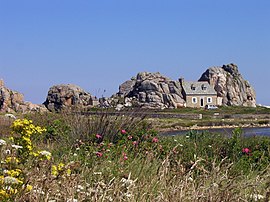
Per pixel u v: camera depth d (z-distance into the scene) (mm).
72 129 11625
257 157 9883
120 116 12039
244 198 5445
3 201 4215
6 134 10820
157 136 12039
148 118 13320
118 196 5176
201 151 10383
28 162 5078
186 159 9500
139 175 7000
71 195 4891
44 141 11344
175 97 107750
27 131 5047
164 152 9914
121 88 110625
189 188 5512
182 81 110688
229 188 5426
